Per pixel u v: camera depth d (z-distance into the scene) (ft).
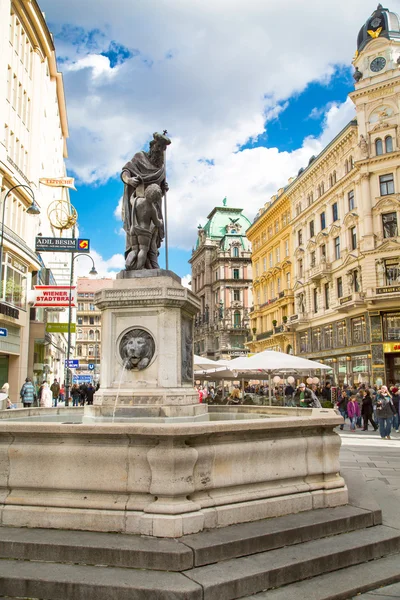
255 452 15.56
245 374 78.28
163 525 13.58
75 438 14.66
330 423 16.90
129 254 24.79
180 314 22.72
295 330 146.20
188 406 21.62
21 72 84.84
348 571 13.80
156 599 11.50
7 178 74.79
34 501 14.66
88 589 11.80
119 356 22.53
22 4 82.74
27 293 80.33
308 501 16.47
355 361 109.91
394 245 101.71
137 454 14.26
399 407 62.75
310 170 136.15
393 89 106.52
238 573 12.39
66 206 105.09
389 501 19.60
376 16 112.57
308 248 139.03
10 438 15.12
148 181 25.43
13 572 12.41
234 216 305.94
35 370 95.40
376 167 106.93
